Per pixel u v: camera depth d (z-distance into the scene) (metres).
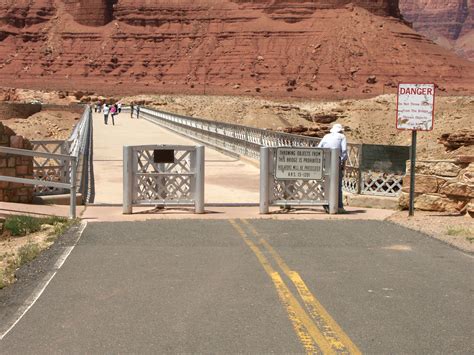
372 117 84.44
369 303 6.92
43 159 26.45
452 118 59.44
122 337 5.88
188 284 7.62
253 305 6.82
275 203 12.93
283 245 9.83
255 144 25.19
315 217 12.53
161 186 12.80
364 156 14.68
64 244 9.83
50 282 7.71
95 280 7.79
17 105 73.31
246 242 10.02
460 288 7.55
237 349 5.59
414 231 11.02
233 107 106.25
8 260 9.05
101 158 26.91
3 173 13.67
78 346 5.67
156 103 124.62
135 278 7.88
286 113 87.88
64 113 83.94
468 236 10.54
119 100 142.62
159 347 5.64
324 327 6.14
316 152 12.84
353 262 8.78
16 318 6.42
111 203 15.11
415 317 6.47
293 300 6.99
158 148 12.70
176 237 10.37
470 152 28.38
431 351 5.58
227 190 17.88
